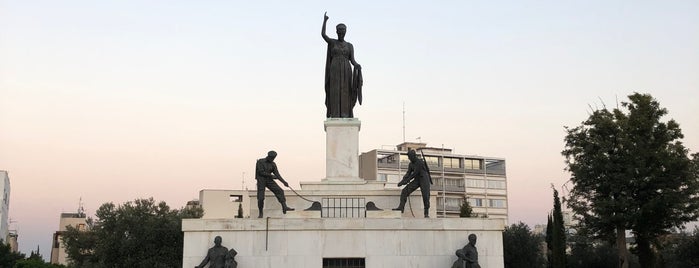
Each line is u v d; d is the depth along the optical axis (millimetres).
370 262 28359
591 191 54938
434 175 116438
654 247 58938
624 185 51906
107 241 54312
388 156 115688
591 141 54406
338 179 33656
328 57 35906
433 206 34344
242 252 28062
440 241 28703
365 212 31859
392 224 28719
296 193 31062
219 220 28203
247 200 106000
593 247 72938
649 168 51031
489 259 28625
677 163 50781
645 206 50031
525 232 70812
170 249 54344
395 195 32656
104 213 55656
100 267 53312
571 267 70938
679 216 51719
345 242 28484
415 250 28578
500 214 120250
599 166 52531
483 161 121625
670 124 53594
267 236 28266
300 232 28453
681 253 64125
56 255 134375
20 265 78438
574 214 56938
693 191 51062
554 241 58156
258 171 29500
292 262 28141
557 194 59750
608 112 54875
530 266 69375
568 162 56375
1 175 106750
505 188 122312
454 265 26969
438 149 121250
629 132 53250
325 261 28469
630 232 54656
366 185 33219
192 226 28125
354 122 34312
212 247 27734
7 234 119188
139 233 54656
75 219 136875
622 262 51656
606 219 51188
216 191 104438
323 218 28609
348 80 35375
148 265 52719
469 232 28891
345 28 36031
